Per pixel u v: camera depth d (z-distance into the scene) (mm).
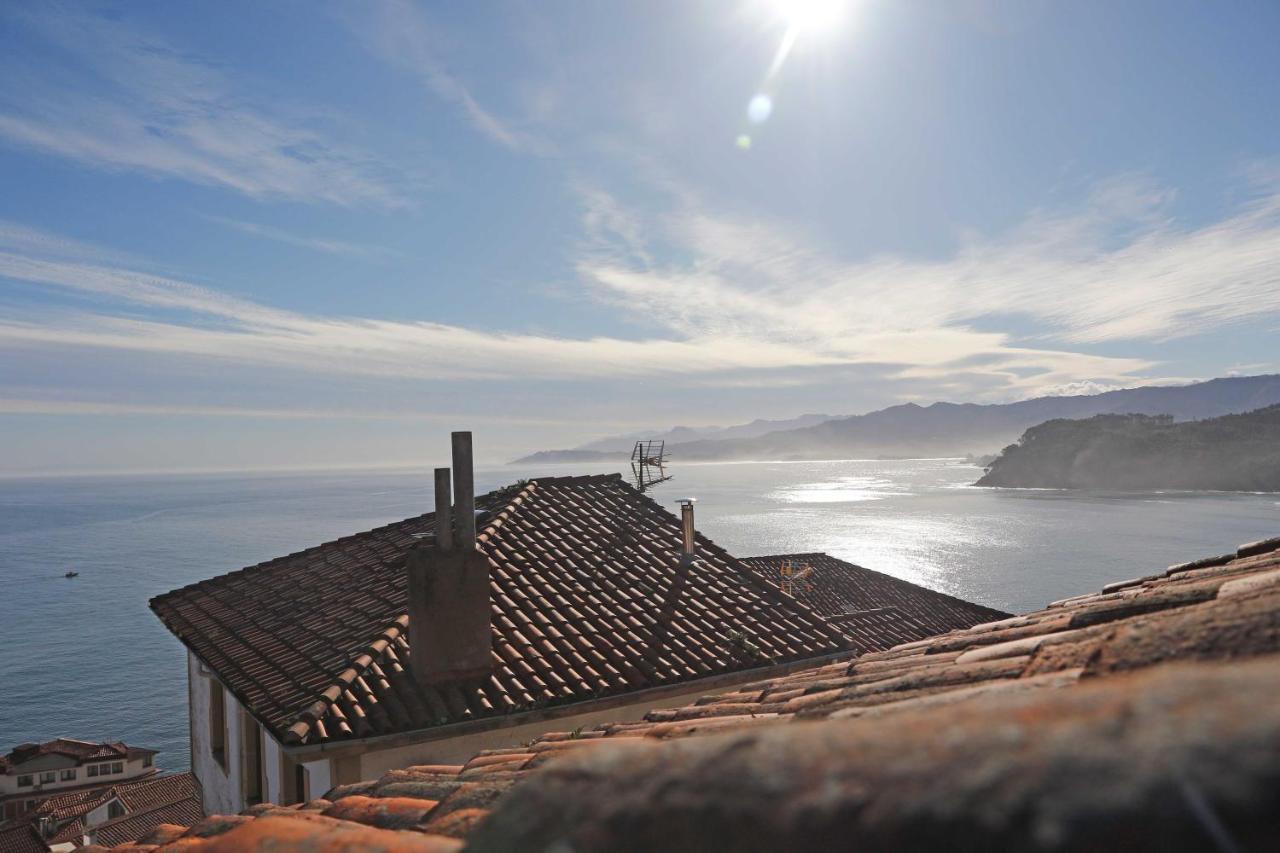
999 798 586
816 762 767
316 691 8250
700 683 9273
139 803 48500
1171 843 484
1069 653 1980
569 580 11156
